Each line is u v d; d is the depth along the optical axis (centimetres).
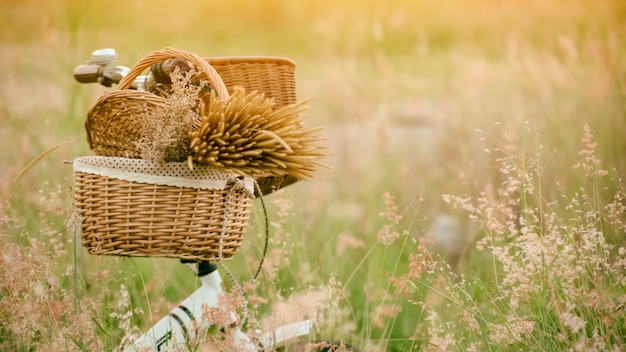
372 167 581
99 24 541
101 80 295
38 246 275
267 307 308
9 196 397
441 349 274
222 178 242
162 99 238
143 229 239
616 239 315
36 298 274
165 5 1809
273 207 439
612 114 484
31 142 486
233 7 1822
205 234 243
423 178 545
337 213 493
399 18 1234
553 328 280
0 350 274
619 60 532
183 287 399
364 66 818
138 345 264
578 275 283
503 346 286
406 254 452
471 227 421
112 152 250
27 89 574
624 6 641
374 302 371
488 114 593
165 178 237
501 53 817
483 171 473
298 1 1764
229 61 285
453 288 302
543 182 379
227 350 250
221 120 232
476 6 1294
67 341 265
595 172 308
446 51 1218
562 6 859
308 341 294
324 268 395
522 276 287
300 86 948
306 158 239
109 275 318
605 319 257
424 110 773
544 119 524
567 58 646
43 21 500
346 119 717
